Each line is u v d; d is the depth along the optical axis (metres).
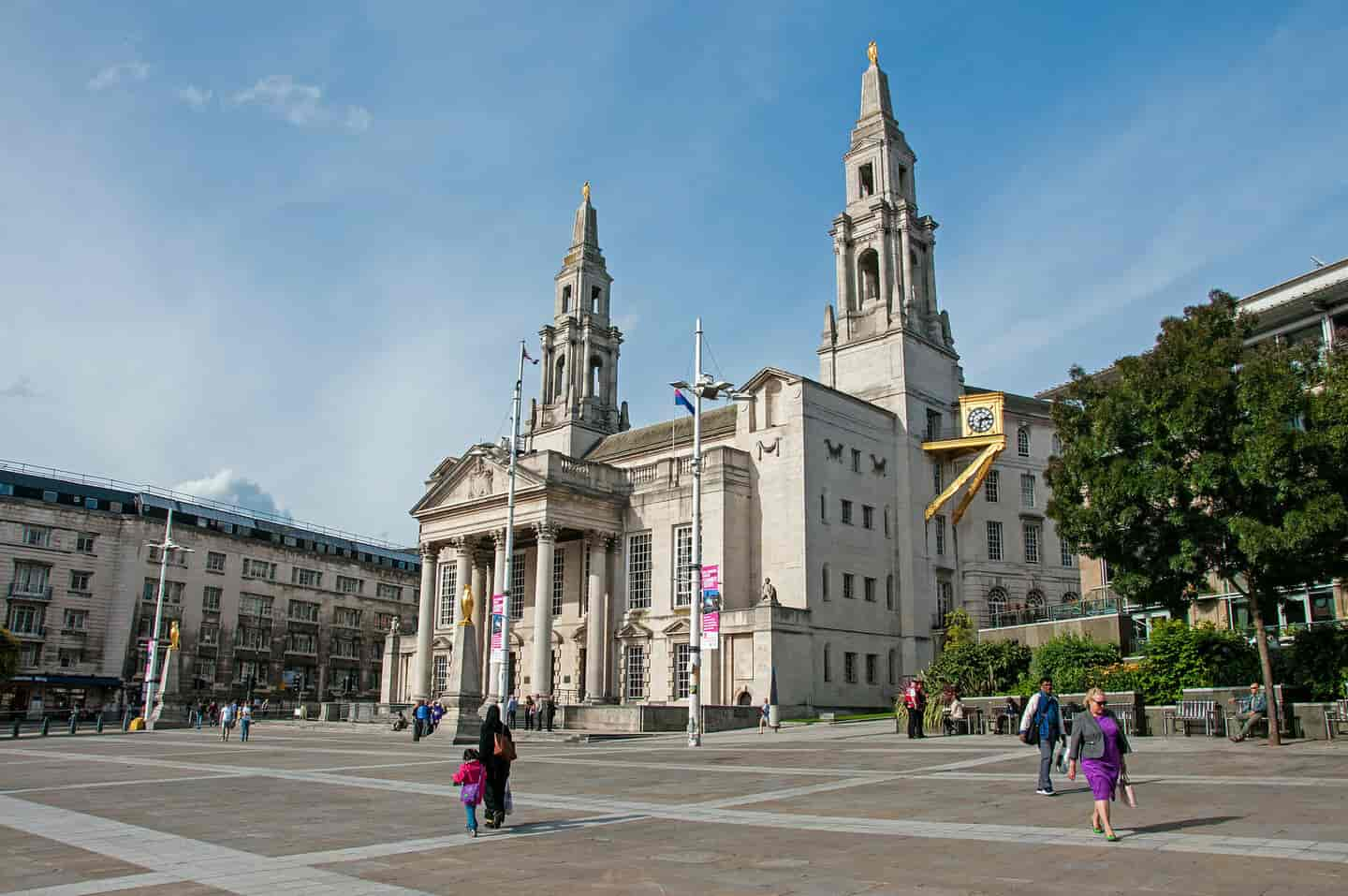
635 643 61.62
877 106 73.31
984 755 27.88
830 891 10.88
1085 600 48.53
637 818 17.05
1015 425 72.56
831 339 70.62
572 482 62.34
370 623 117.81
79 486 94.69
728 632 55.00
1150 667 34.69
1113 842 13.53
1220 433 29.33
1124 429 31.27
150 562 95.19
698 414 40.78
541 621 59.81
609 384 84.31
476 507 65.94
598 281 86.19
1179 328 31.00
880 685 60.34
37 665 86.69
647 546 63.44
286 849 14.23
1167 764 23.39
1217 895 10.17
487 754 15.95
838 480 60.62
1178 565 29.59
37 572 88.50
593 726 48.59
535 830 15.80
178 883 11.84
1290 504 28.17
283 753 36.78
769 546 59.03
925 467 66.31
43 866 12.99
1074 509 33.28
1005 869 11.89
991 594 67.81
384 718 60.81
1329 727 28.50
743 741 39.03
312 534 114.88
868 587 61.59
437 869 12.62
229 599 101.94
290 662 107.44
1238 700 30.19
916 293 71.00
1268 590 30.19
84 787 23.36
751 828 15.71
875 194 71.56
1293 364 30.17
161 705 66.69
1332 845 12.80
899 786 20.89
